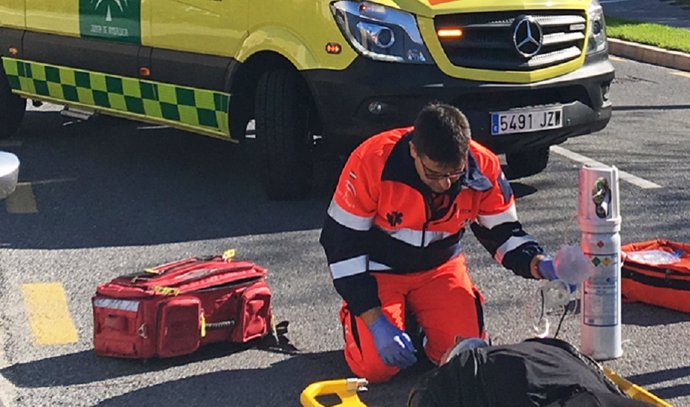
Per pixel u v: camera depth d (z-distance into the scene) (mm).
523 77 6273
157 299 4344
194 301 4375
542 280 4520
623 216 6535
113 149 8141
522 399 3105
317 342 4699
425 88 6074
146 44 7020
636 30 14828
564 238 5848
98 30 7285
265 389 4246
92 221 6402
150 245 5984
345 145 6277
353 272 4031
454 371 3236
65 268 5613
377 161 4004
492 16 6207
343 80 6121
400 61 6086
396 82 6059
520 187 7168
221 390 4238
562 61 6480
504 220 4230
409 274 4273
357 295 4016
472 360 3246
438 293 4266
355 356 4180
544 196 6949
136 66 7094
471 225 4355
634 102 10336
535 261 4180
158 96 7062
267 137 6520
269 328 4676
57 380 4312
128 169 7562
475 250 5910
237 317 4535
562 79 6465
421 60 6105
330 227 4070
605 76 6754
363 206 4016
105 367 4426
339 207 4043
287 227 6266
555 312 4992
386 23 6074
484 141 6246
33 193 6945
